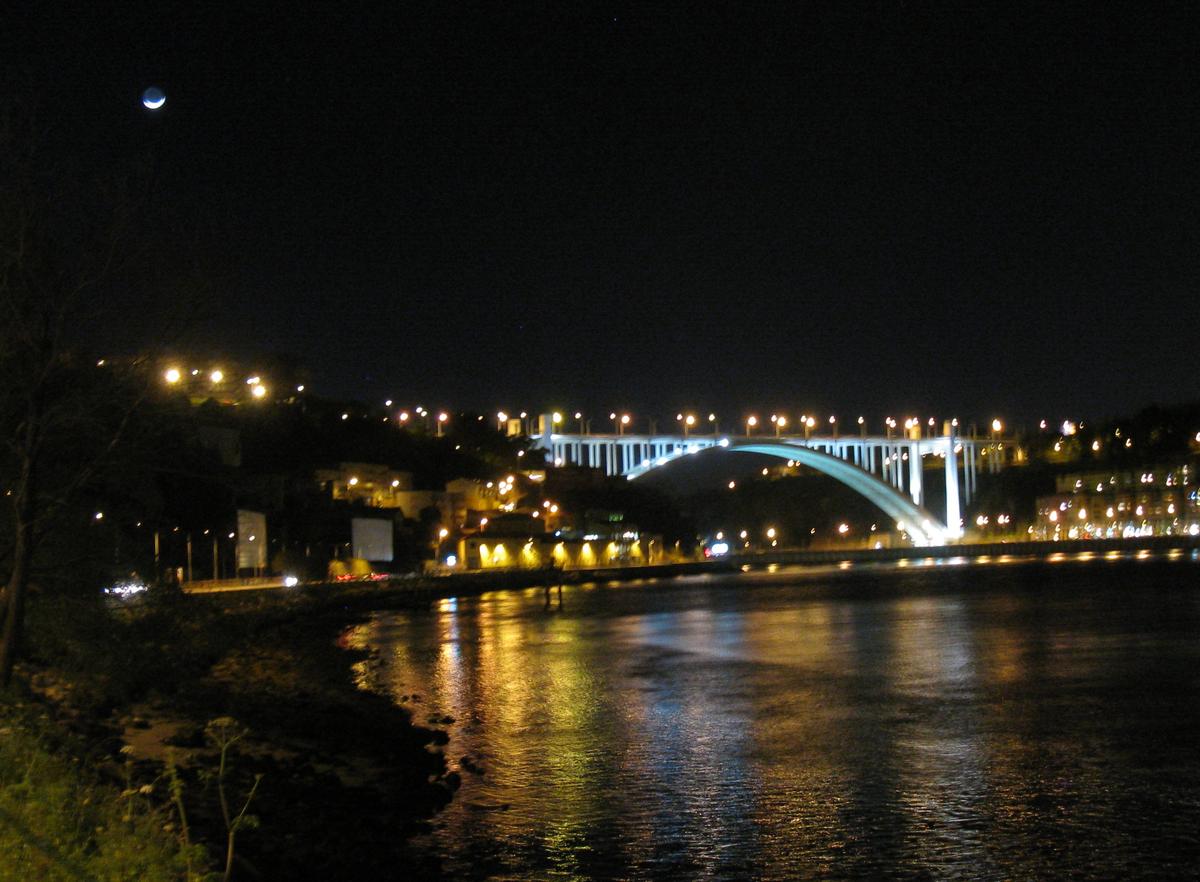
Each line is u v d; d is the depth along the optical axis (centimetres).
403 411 14900
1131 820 1964
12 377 2394
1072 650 4506
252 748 2252
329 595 7538
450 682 3869
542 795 2170
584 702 3375
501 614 7419
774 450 19938
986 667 4031
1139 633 5150
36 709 1967
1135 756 2448
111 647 2884
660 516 18800
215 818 1639
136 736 2227
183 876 1098
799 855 1791
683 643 5238
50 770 1334
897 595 8981
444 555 11881
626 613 7469
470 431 16425
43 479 2762
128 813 1209
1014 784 2222
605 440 19475
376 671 4197
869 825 1955
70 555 2912
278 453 10131
